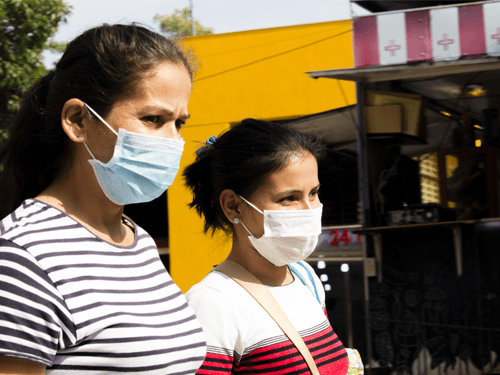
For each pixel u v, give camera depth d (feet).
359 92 19.63
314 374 5.44
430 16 17.26
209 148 6.25
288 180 5.69
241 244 6.01
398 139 20.07
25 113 4.62
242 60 28.30
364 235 19.11
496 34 16.69
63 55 4.45
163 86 4.33
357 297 24.75
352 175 26.30
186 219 28.86
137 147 4.30
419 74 18.24
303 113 27.40
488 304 16.94
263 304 5.60
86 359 3.85
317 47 27.35
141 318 4.15
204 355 4.69
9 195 4.74
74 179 4.42
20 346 3.51
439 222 17.87
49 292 3.70
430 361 17.72
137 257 4.60
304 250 5.80
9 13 29.43
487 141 22.33
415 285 18.11
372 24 17.80
